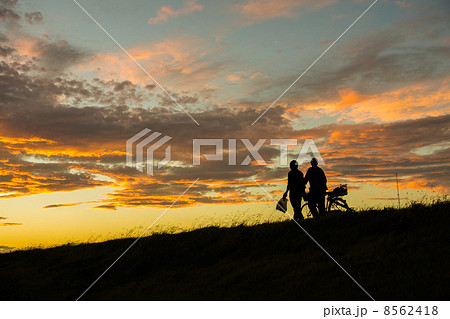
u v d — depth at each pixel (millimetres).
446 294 7504
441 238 10562
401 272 8906
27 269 16703
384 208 14312
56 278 14734
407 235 11344
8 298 12320
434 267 8797
